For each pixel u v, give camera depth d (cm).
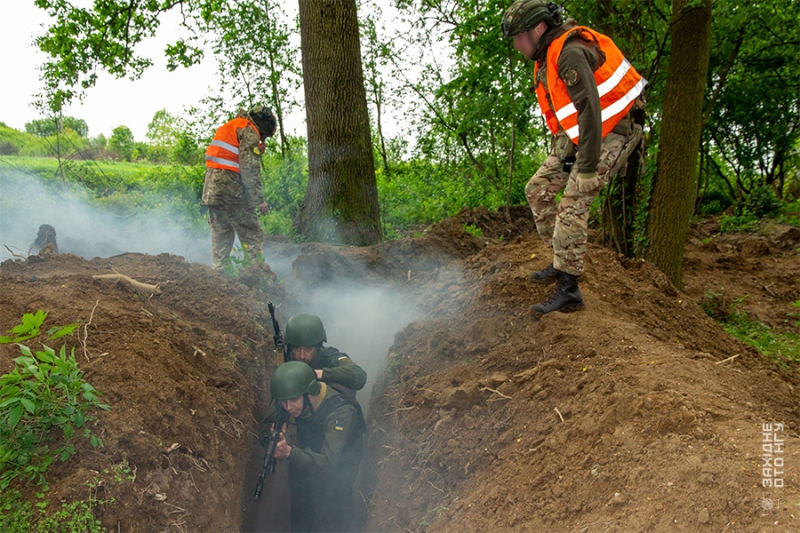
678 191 707
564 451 293
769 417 282
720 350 463
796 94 1430
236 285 529
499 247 588
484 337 432
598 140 352
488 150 1631
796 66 1333
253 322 491
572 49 354
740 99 1438
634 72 384
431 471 357
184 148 1689
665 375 320
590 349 366
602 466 267
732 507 209
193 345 406
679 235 716
